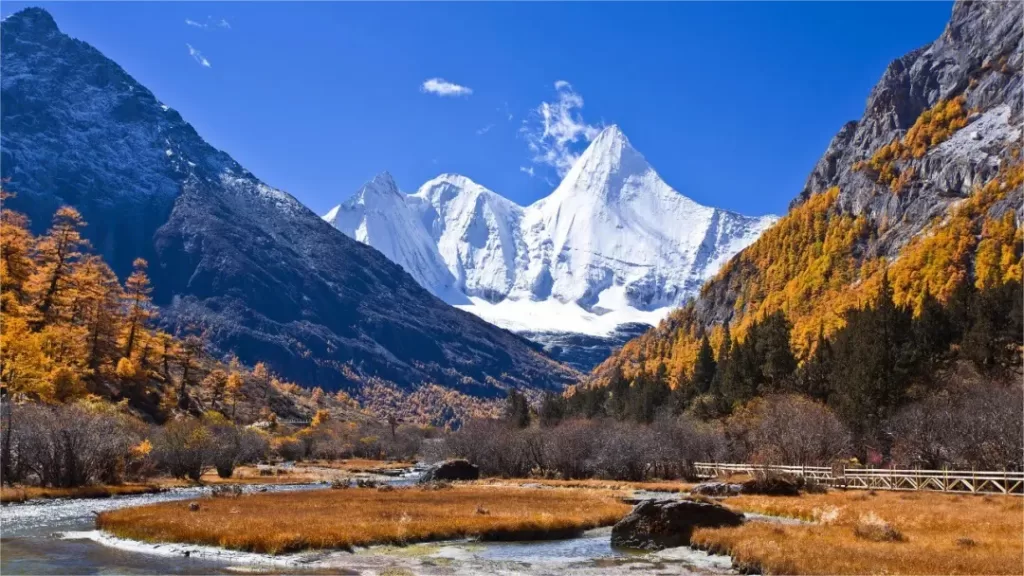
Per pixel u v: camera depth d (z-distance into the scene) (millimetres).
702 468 90688
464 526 40031
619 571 29062
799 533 32906
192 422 110688
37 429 67250
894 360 96562
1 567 29938
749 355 124688
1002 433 63688
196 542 35500
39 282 140375
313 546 34812
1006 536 30625
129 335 158500
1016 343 100500
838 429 78250
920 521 35875
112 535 38344
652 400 140250
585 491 70375
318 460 170250
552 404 172250
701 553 33219
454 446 116062
